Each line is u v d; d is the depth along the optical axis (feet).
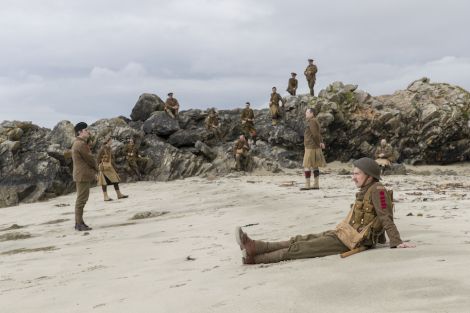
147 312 12.49
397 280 11.44
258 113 102.32
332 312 10.08
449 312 8.96
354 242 15.43
